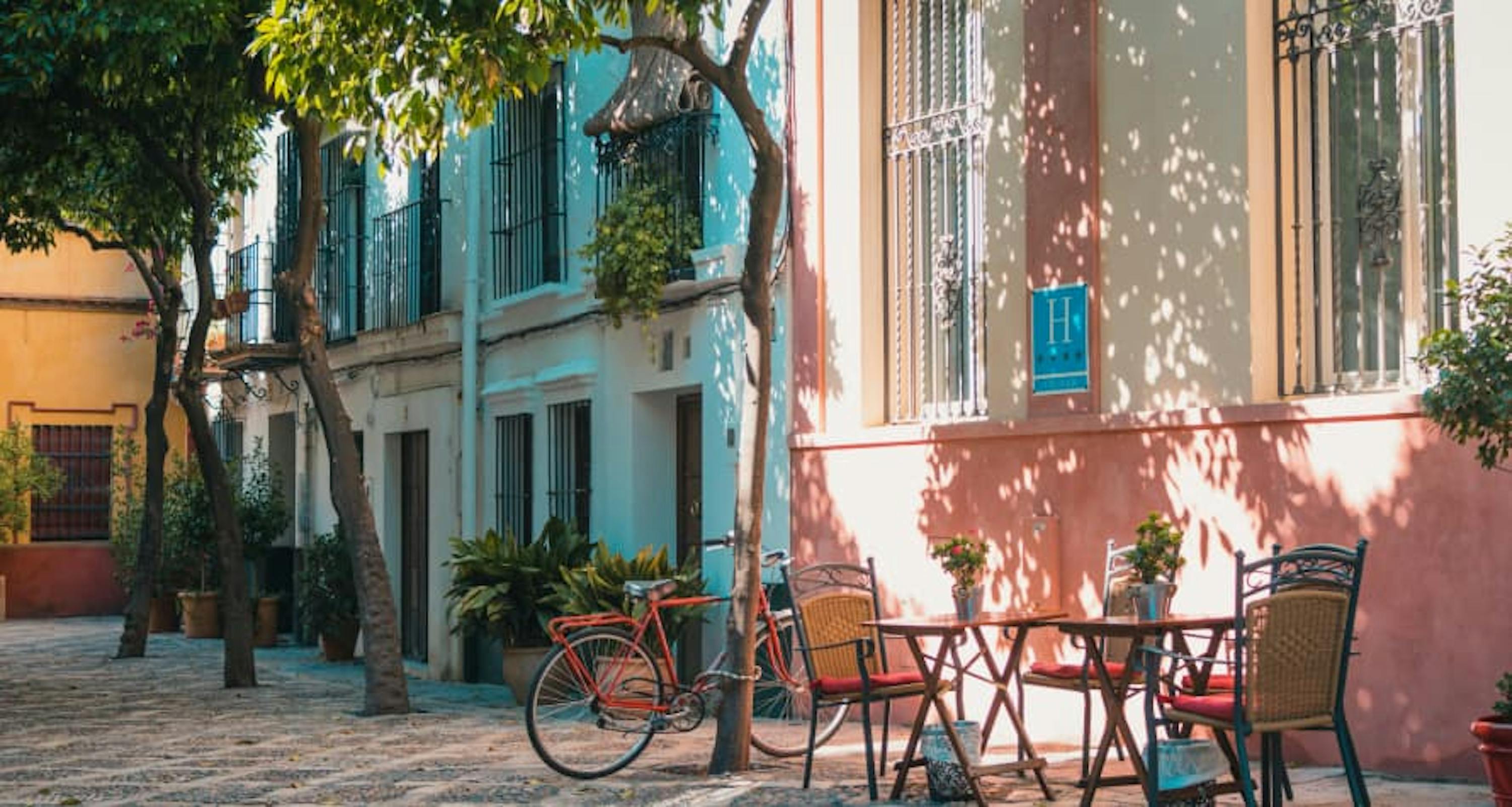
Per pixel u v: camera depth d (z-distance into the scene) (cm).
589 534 1505
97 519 2898
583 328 1509
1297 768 876
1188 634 868
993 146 1084
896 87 1195
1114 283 1003
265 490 2336
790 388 1240
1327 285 919
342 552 1947
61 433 2888
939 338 1162
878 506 1159
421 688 1636
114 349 2920
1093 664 798
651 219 1348
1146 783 719
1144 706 899
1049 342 1040
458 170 1767
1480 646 813
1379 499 855
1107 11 1011
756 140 916
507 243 1659
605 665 956
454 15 888
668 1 921
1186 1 966
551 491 1570
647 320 1390
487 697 1515
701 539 1364
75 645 2245
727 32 1316
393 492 1923
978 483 1083
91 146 1498
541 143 1589
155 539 2028
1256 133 933
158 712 1366
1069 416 1023
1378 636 854
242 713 1341
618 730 950
